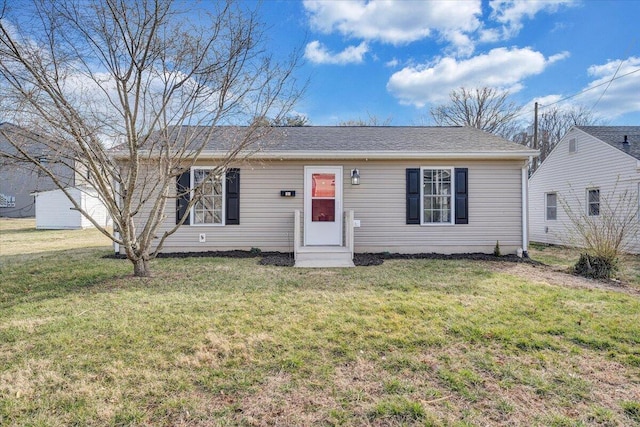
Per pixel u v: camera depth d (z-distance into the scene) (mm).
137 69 4730
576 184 12406
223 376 2572
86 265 6684
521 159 8320
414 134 9766
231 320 3666
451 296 4586
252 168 8250
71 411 2162
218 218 8352
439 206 8477
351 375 2598
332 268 6605
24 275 5801
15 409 2178
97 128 4930
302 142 8703
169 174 5516
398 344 3107
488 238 8398
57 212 17078
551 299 4461
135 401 2268
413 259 7703
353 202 8320
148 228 5660
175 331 3367
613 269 6090
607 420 2098
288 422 2080
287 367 2707
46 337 3199
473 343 3131
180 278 5637
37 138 4633
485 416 2129
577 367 2723
